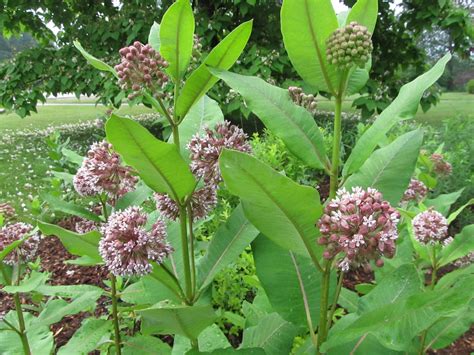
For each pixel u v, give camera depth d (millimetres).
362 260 387
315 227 406
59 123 4105
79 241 472
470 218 1418
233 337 923
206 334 620
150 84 442
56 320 607
